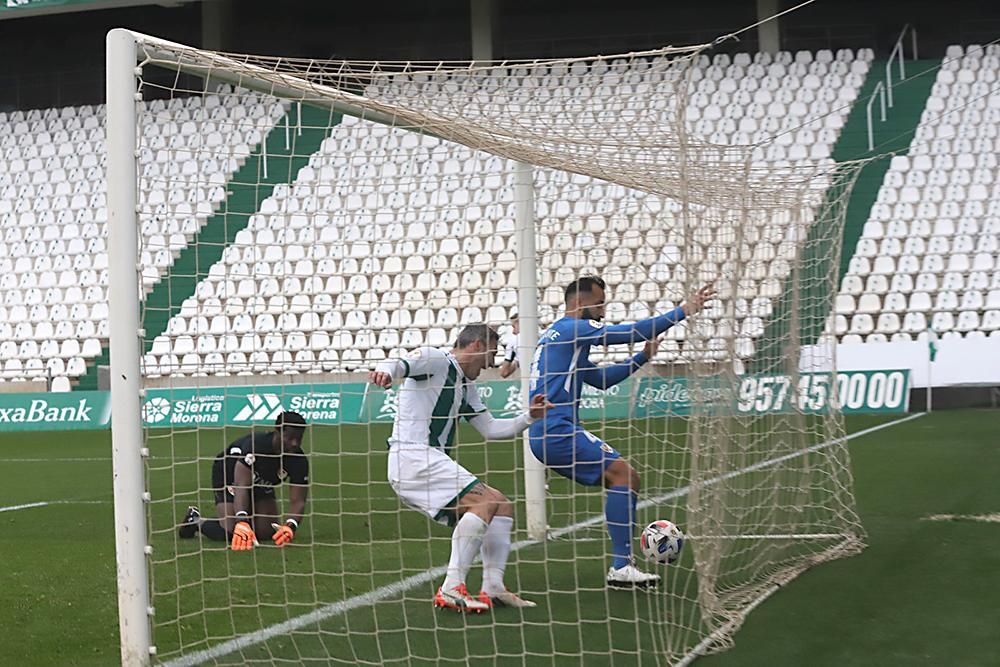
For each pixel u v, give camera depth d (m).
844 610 17.25
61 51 92.38
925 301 63.81
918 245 67.00
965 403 56.12
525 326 23.20
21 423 66.12
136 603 14.77
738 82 81.50
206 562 22.48
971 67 78.75
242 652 15.74
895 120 75.75
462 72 16.86
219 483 24.80
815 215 25.84
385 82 18.27
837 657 14.71
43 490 36.62
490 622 16.89
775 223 24.61
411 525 27.22
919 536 23.25
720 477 17.27
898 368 56.78
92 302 73.94
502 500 17.89
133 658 14.76
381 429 52.09
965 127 74.00
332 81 17.95
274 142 56.88
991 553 21.25
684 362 18.52
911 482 31.09
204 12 87.44
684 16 84.94
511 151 19.27
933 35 82.56
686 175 15.42
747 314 22.41
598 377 18.83
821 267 25.45
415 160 22.73
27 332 73.69
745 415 20.80
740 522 20.02
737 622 16.45
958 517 25.33
